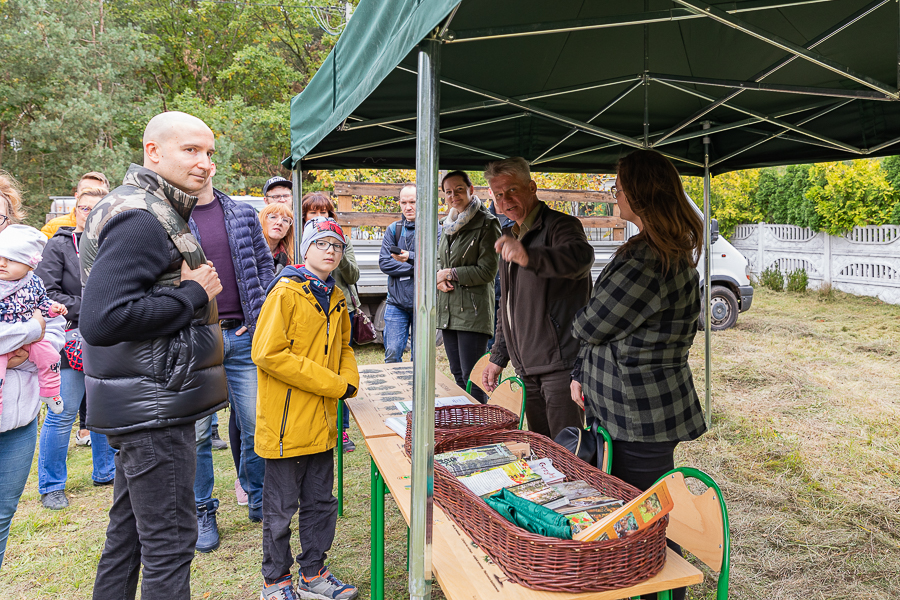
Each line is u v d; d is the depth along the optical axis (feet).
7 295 7.23
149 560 6.03
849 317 30.71
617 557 4.24
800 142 12.41
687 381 6.24
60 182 50.93
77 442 14.89
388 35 5.35
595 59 8.20
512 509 4.93
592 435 6.30
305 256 7.75
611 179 30.89
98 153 49.08
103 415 5.77
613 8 6.41
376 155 12.34
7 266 7.17
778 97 9.80
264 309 7.29
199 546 9.66
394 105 8.56
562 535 4.44
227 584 8.83
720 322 28.55
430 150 4.69
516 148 12.16
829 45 7.27
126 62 54.54
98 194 11.28
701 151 13.79
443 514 5.66
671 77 7.79
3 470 7.38
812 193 37.01
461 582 4.39
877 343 24.71
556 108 10.44
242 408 9.62
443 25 4.39
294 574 8.91
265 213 12.21
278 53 69.56
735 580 8.84
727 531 4.48
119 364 5.72
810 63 8.07
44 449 11.32
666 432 6.02
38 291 7.75
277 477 7.62
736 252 28.84
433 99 4.62
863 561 9.26
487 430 6.88
